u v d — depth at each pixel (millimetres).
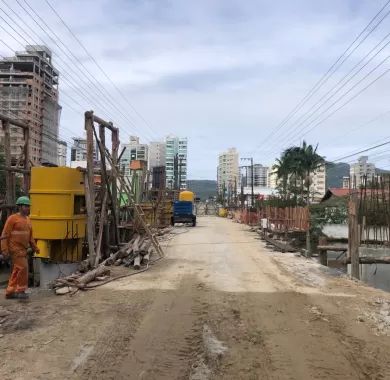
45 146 28812
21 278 10133
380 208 21594
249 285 12203
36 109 27344
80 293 10805
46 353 6648
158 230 30797
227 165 150875
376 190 21750
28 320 8352
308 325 8367
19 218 10094
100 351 6762
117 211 17906
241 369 6145
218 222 57219
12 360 6355
